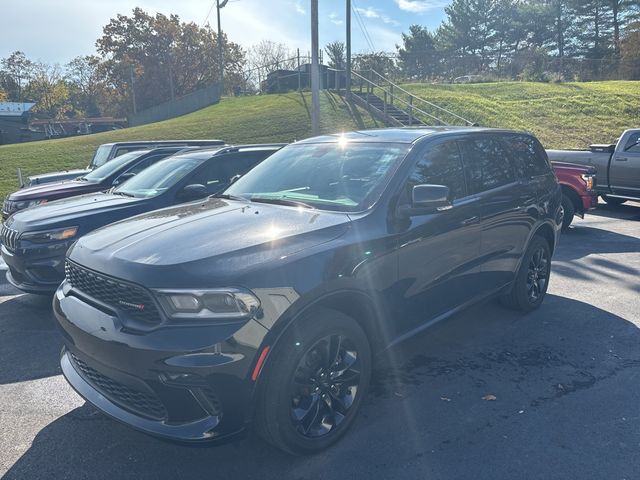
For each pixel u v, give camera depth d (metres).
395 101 28.50
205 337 2.52
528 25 57.66
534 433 3.18
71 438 3.20
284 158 4.46
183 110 41.78
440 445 3.07
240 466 2.91
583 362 4.16
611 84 34.16
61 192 7.82
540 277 5.39
